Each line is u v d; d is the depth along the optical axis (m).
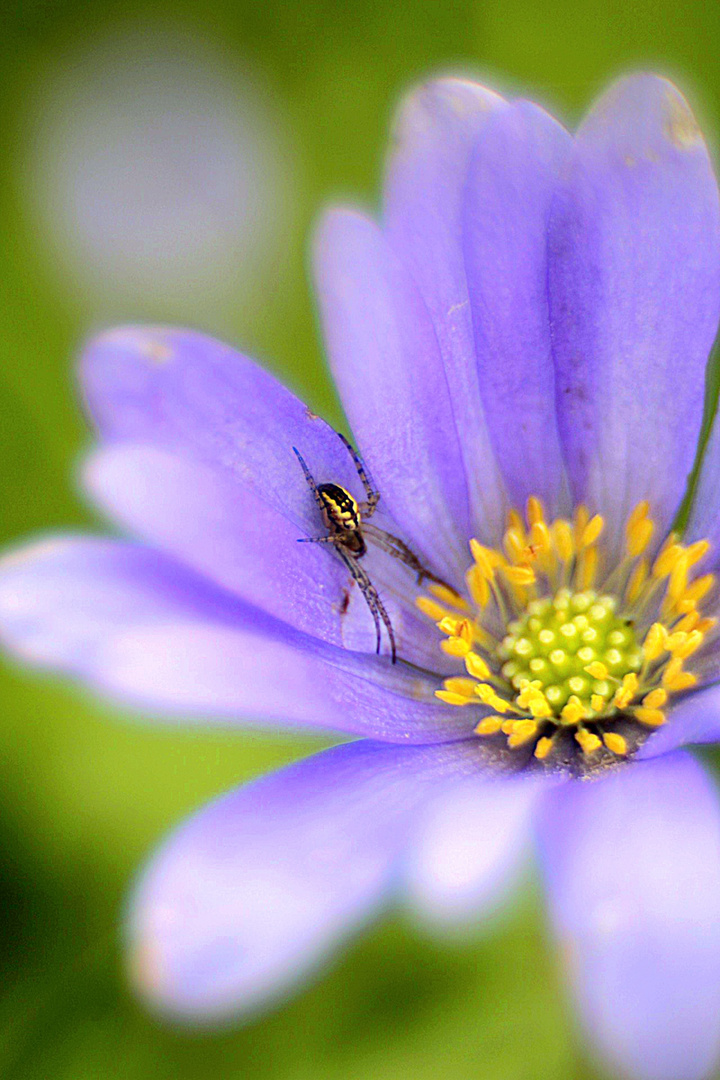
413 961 0.12
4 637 0.10
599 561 0.12
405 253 0.11
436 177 0.11
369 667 0.11
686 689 0.12
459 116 0.12
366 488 0.11
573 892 0.10
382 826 0.10
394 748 0.11
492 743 0.12
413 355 0.11
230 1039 0.12
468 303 0.12
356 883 0.10
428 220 0.11
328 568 0.11
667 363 0.12
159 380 0.11
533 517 0.12
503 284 0.11
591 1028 0.10
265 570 0.11
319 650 0.11
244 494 0.11
